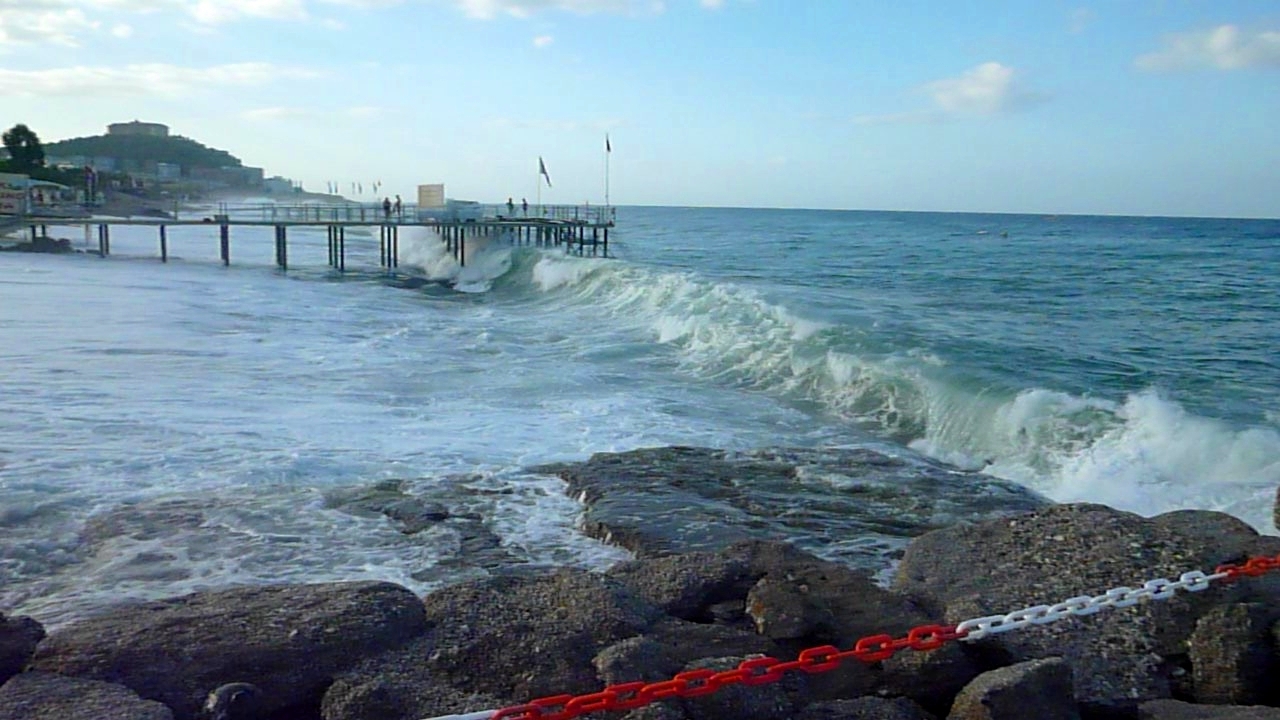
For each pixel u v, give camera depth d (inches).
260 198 5388.8
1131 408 481.7
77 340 722.2
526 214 2082.9
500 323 954.1
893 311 970.7
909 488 411.2
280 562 312.3
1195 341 807.7
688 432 511.2
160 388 566.6
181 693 203.8
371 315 992.9
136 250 2015.3
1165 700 207.0
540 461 445.1
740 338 748.0
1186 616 229.6
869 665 214.1
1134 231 3902.6
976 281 1450.5
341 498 378.6
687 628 233.0
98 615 247.1
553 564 317.4
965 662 210.5
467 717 177.0
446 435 486.6
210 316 901.8
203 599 243.1
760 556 272.4
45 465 405.4
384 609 234.4
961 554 280.1
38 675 204.7
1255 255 2151.8
